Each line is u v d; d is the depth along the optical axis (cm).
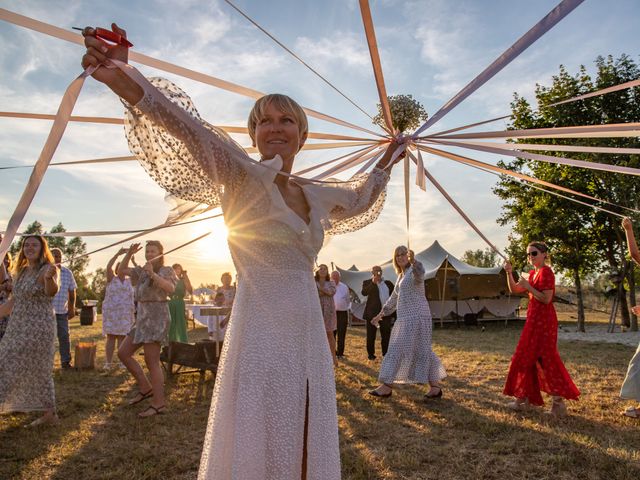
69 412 468
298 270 148
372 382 631
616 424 429
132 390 573
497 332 1508
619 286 1573
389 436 399
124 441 383
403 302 542
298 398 139
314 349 148
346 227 200
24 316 414
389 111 181
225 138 134
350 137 198
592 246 1705
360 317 1909
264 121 154
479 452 360
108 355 716
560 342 1156
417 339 532
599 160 1323
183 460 342
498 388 581
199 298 1617
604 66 1511
